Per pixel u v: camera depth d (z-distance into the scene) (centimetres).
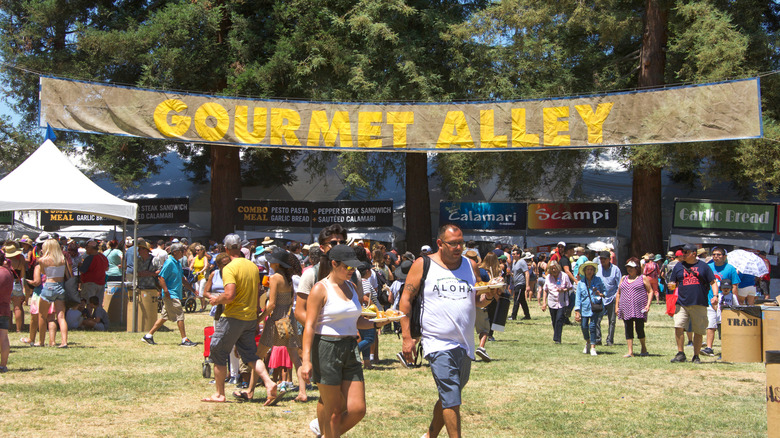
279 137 1939
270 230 3073
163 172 3909
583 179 3550
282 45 2827
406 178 3189
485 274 1294
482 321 1205
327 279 585
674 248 2891
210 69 2998
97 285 1548
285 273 851
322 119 1952
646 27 2764
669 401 854
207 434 662
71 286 1512
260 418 732
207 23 2894
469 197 3441
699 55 2438
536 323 1894
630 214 3216
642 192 2842
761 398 877
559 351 1315
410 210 3161
